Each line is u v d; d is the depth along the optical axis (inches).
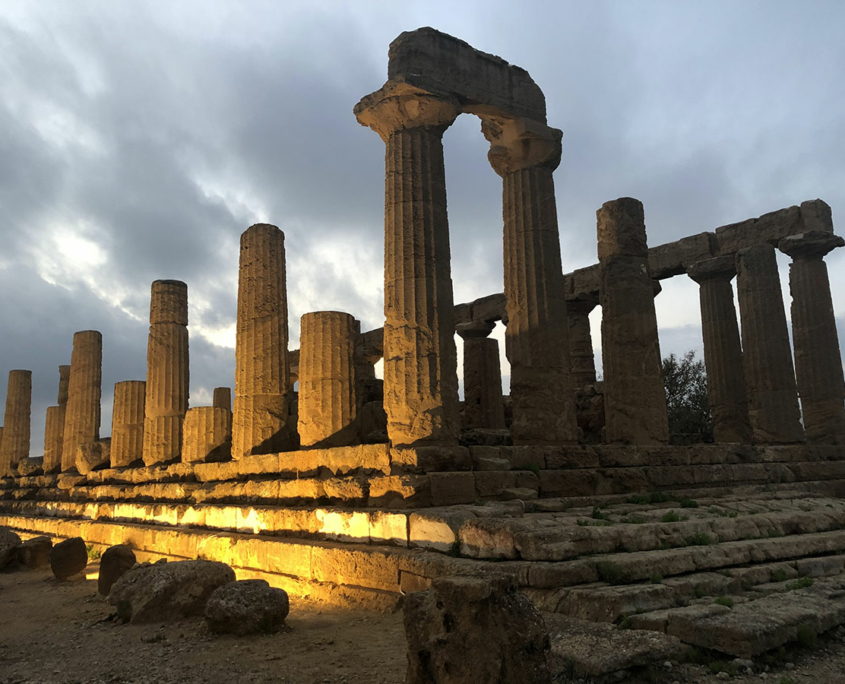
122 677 254.1
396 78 483.5
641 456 541.3
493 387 893.8
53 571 536.7
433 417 451.5
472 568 309.3
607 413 608.4
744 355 754.2
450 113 498.3
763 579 332.8
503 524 329.7
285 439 605.0
